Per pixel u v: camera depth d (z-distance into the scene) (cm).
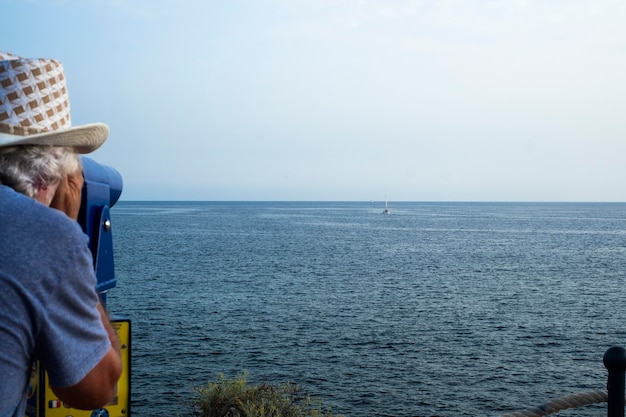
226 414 710
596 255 7812
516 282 5103
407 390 2097
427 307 3797
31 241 168
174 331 2948
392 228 14050
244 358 2462
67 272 171
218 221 17150
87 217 263
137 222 16200
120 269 5544
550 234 12425
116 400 269
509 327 3238
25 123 185
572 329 3209
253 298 4025
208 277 5097
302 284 4759
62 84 197
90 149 205
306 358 2489
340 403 1934
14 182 184
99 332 180
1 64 183
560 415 1906
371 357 2531
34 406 257
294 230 12675
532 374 2345
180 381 2105
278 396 745
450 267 6178
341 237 10575
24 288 164
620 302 4125
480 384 2195
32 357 171
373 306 3791
